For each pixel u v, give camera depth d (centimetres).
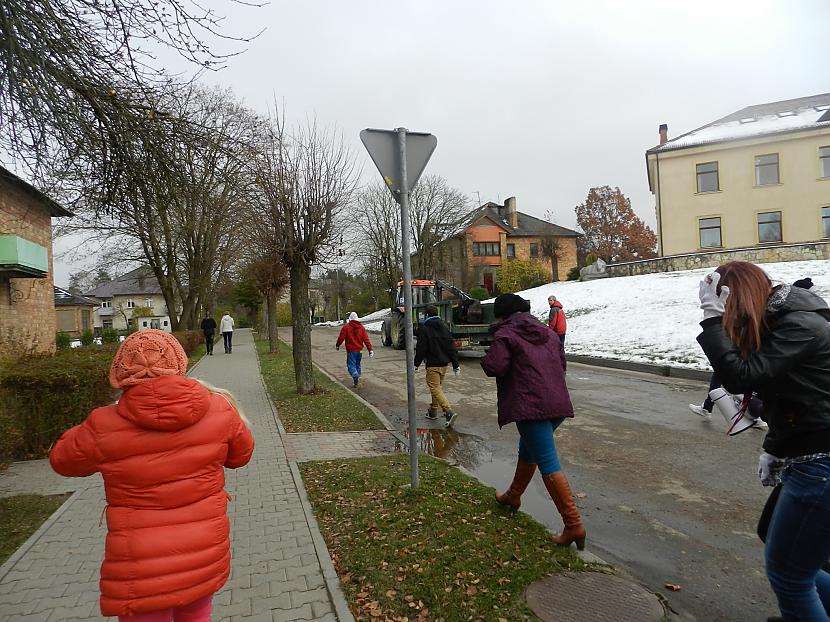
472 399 995
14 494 510
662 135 3678
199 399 207
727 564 349
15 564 362
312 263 1051
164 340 210
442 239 4616
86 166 559
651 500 463
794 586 207
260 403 1000
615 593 303
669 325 1589
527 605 292
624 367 1258
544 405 362
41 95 447
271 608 300
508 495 421
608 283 2625
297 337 1063
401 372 1431
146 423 197
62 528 424
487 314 1683
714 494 470
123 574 194
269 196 945
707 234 2991
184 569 199
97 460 198
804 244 2406
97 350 975
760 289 209
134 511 199
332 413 868
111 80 510
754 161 2895
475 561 343
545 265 5556
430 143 469
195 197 657
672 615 290
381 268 4806
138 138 543
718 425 704
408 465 564
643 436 666
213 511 211
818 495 194
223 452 217
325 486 507
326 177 997
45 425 633
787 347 195
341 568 346
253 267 2067
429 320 805
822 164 2777
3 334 1305
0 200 1312
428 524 400
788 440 203
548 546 362
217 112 1659
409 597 307
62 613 301
